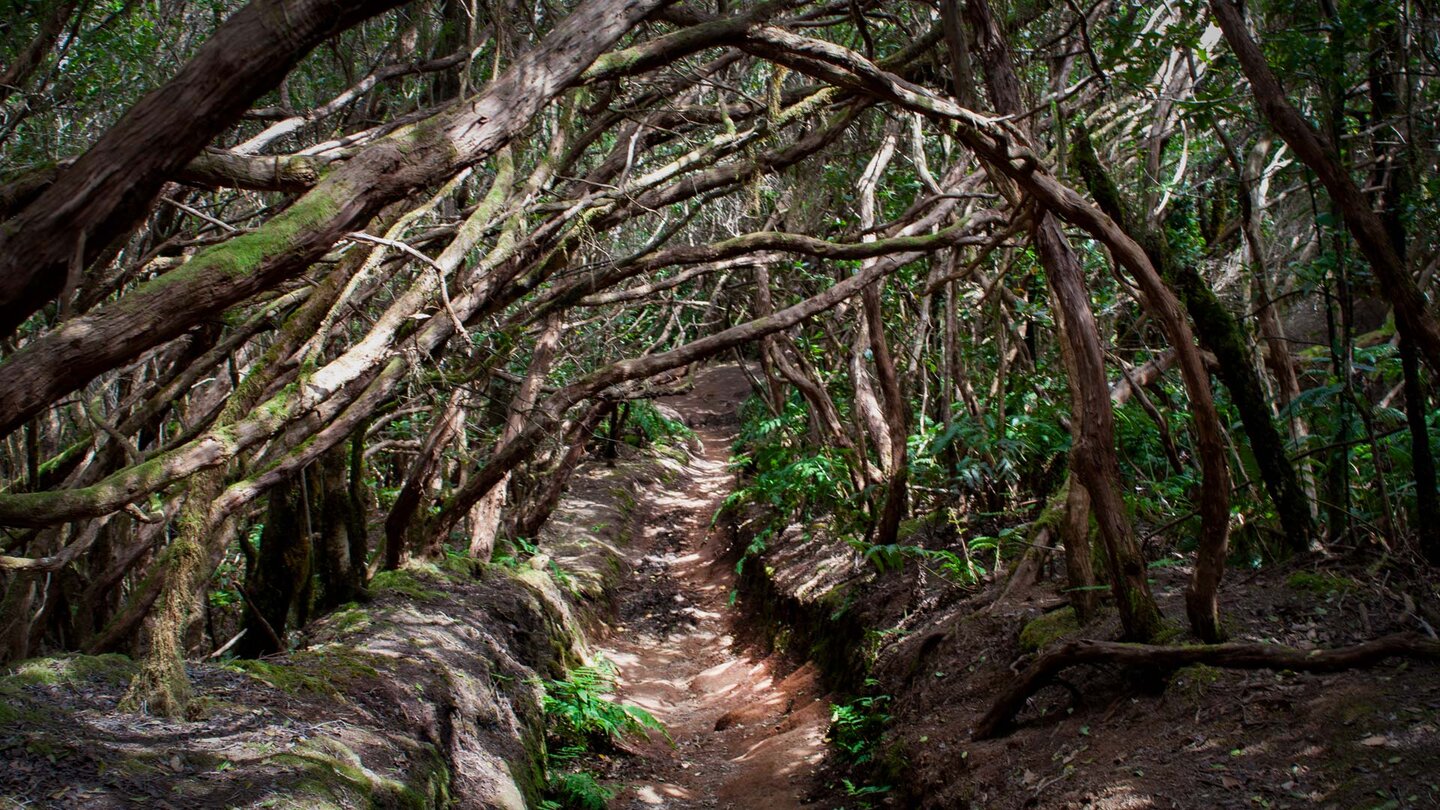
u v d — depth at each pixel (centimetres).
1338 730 356
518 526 1119
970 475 745
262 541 624
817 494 1110
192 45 710
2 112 540
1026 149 436
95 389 692
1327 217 479
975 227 675
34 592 587
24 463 621
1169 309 429
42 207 221
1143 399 655
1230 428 580
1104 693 471
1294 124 428
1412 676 376
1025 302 828
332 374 418
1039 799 402
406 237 585
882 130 980
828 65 425
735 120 794
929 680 616
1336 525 517
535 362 949
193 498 429
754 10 420
